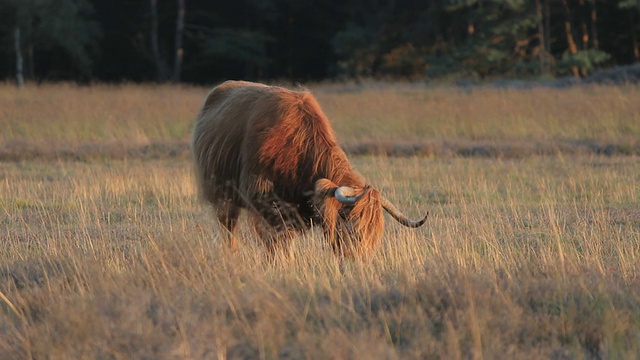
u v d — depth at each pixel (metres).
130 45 194.50
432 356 20.33
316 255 28.62
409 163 62.50
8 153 68.00
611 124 77.50
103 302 22.77
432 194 48.25
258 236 30.17
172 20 197.25
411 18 180.00
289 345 20.62
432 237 33.19
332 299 23.05
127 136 77.75
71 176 55.34
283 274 26.83
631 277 27.27
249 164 29.34
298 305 23.22
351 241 25.83
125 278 25.83
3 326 23.16
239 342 20.73
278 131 28.94
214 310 21.92
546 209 42.88
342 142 72.25
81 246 31.39
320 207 26.47
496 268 27.70
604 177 52.41
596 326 21.75
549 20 168.25
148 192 48.22
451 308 22.42
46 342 21.09
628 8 159.25
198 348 20.36
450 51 169.38
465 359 20.06
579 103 86.44
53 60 194.00
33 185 51.22
